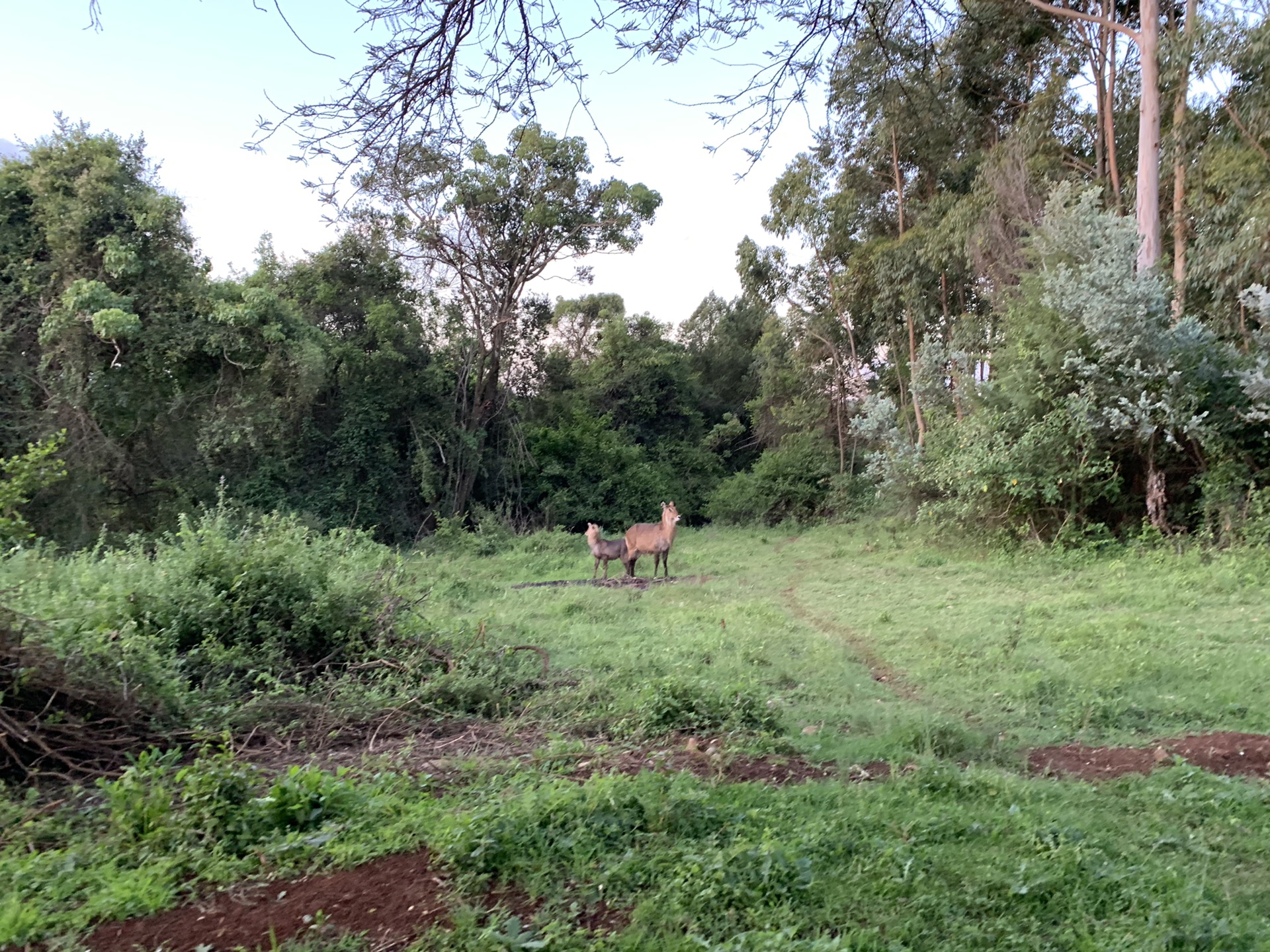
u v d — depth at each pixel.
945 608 10.12
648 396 31.50
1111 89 17.22
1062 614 9.40
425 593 8.63
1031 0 8.98
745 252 29.05
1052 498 13.62
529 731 5.75
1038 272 15.12
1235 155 13.53
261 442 18.28
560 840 3.48
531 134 20.09
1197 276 14.16
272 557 7.30
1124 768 4.98
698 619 9.84
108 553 8.69
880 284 22.36
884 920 3.11
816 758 5.09
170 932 2.93
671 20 3.74
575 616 10.22
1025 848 3.71
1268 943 3.03
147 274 16.20
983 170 18.28
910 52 4.18
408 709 6.05
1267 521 11.82
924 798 4.33
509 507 24.25
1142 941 3.01
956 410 18.62
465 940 2.84
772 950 2.80
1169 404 12.59
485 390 24.02
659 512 27.84
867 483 25.97
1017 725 5.85
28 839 3.65
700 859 3.35
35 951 2.81
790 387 31.47
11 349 15.45
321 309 21.30
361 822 3.75
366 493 20.88
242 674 6.50
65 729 4.67
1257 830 4.03
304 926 2.95
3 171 15.79
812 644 8.33
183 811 3.71
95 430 15.38
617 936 2.92
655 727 5.57
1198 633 8.04
